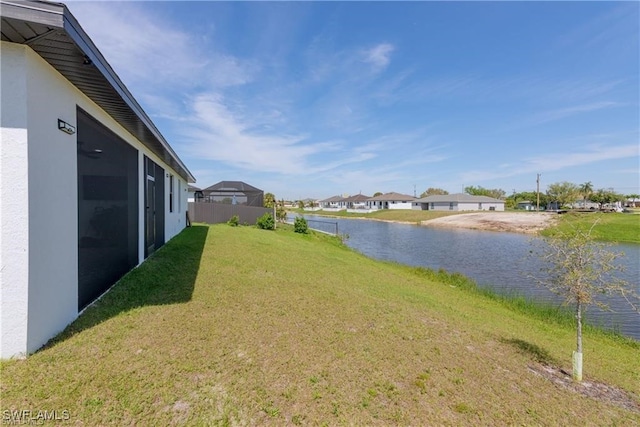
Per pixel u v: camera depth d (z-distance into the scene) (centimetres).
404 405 260
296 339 353
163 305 413
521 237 2270
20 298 257
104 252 450
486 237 2308
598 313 764
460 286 959
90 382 238
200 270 622
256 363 293
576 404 301
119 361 270
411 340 394
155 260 681
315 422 227
